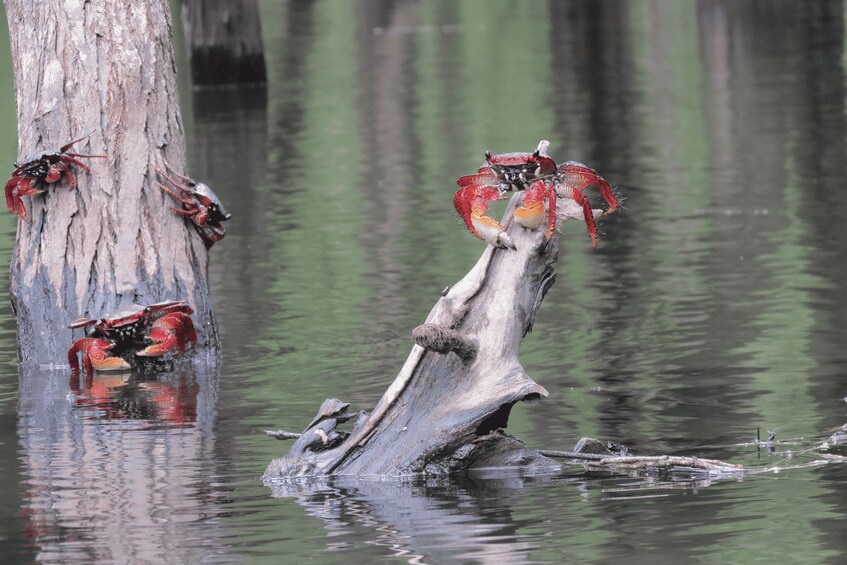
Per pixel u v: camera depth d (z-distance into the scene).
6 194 13.80
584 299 15.01
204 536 7.90
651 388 11.31
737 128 27.97
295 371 12.49
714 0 55.53
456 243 18.20
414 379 9.37
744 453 9.34
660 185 22.41
